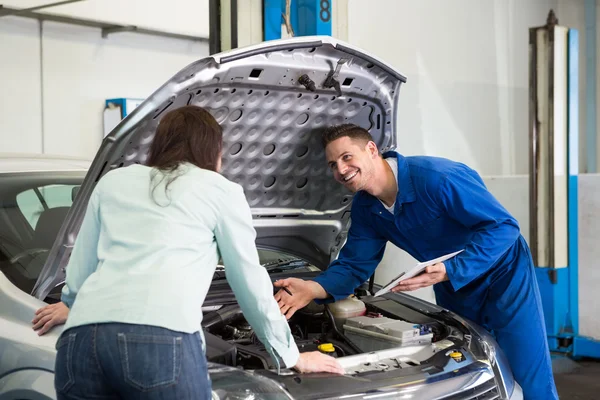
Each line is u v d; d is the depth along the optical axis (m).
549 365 2.65
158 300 1.46
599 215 4.60
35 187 2.75
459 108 7.27
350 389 1.79
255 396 1.67
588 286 4.69
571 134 4.59
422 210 2.50
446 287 2.77
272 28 3.54
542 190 4.60
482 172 7.59
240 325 2.35
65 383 1.50
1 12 6.02
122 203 1.60
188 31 7.26
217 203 1.59
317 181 2.70
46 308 2.03
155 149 1.70
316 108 2.44
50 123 6.49
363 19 6.27
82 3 6.48
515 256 2.63
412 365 2.01
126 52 6.93
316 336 2.41
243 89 2.16
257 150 2.44
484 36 7.53
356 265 2.64
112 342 1.44
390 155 2.60
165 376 1.44
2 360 2.07
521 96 8.03
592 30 8.31
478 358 2.12
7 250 2.41
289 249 2.83
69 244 2.07
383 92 2.52
